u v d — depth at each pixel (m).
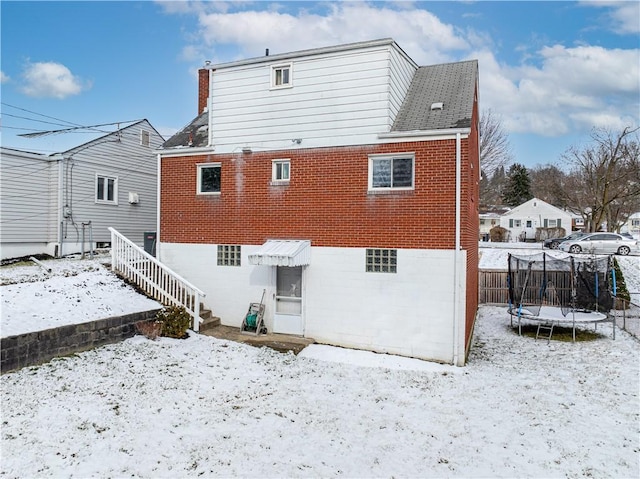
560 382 9.13
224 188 13.02
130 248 12.91
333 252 11.66
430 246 10.68
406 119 11.58
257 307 12.41
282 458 5.62
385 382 8.98
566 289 16.27
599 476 5.38
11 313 9.05
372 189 11.29
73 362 8.56
